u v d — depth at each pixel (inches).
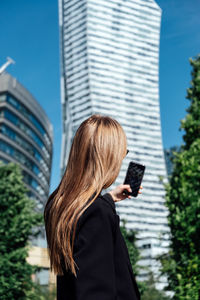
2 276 508.4
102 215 42.8
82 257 40.1
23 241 566.9
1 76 2728.8
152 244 3971.5
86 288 38.0
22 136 2795.3
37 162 3016.7
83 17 6092.5
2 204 552.1
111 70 6023.6
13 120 2721.5
